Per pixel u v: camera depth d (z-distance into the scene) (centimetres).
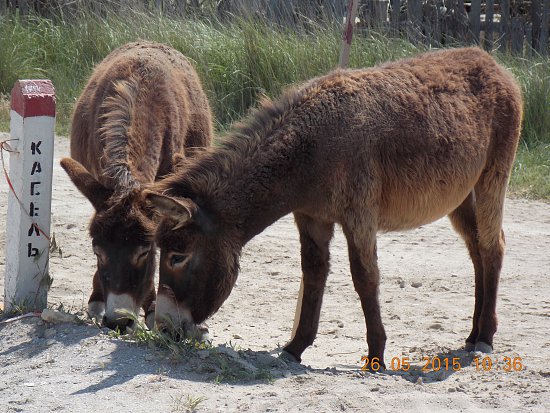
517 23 1852
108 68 822
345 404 559
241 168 641
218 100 1620
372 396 580
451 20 1870
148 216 647
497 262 757
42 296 742
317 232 705
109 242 645
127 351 638
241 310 878
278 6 1795
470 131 718
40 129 719
